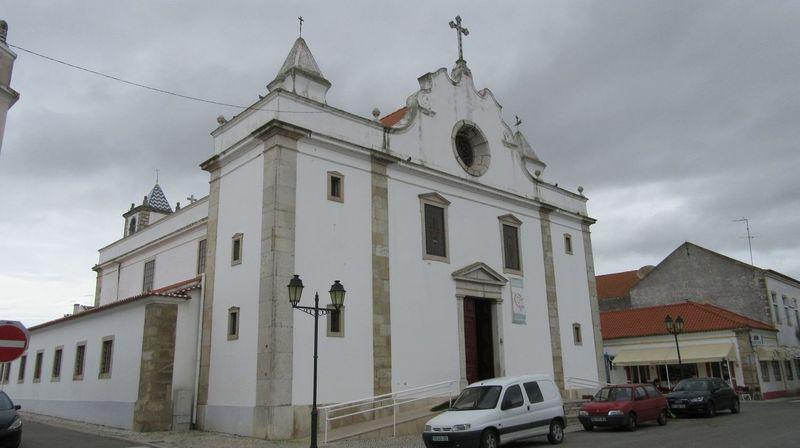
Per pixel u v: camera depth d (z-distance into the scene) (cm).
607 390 1833
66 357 2317
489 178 2381
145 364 1761
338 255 1766
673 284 3916
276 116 1728
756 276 3600
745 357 3061
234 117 1928
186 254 2553
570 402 2128
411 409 1841
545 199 2656
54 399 2320
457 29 2500
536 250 2533
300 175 1728
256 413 1552
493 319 2241
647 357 3316
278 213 1645
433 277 2042
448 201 2178
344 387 1677
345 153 1867
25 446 1412
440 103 2262
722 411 2256
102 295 3319
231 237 1820
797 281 3969
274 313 1572
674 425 1808
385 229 1922
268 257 1625
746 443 1306
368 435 1511
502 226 2395
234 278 1761
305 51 1936
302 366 1595
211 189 1973
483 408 1320
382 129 2005
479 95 2467
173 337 1806
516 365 2252
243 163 1838
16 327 800
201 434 1634
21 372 2714
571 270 2702
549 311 2491
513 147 2562
